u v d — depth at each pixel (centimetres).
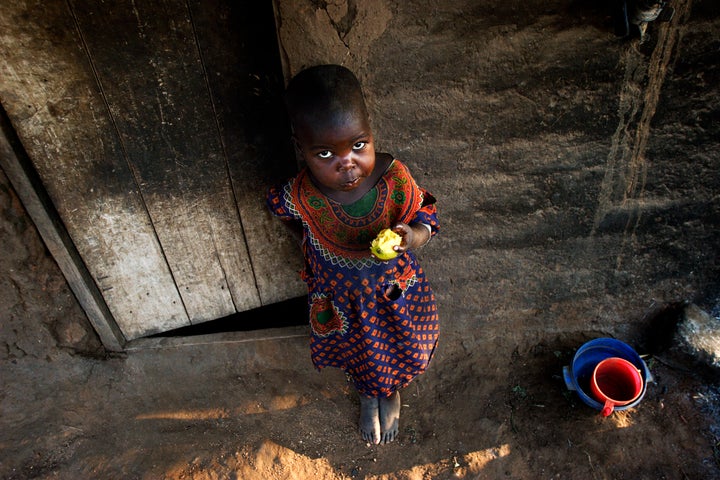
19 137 179
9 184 188
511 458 219
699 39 174
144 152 194
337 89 128
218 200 214
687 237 225
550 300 245
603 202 213
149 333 251
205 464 224
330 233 160
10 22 157
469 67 176
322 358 200
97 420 236
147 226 214
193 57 176
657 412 228
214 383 247
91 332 236
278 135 202
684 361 234
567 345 254
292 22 159
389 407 227
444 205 209
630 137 196
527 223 217
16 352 226
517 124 190
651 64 179
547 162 201
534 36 172
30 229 200
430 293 187
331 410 239
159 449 229
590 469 213
